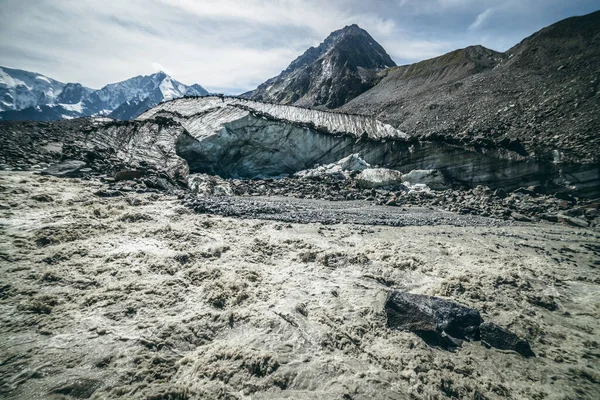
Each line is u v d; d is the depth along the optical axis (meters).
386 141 43.94
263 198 28.75
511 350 9.27
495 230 22.56
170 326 9.09
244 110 44.94
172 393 6.99
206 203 22.41
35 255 12.07
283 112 52.94
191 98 62.00
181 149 40.84
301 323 9.77
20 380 6.88
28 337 8.14
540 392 7.83
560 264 16.08
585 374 8.48
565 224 25.98
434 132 43.62
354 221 22.16
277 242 16.19
